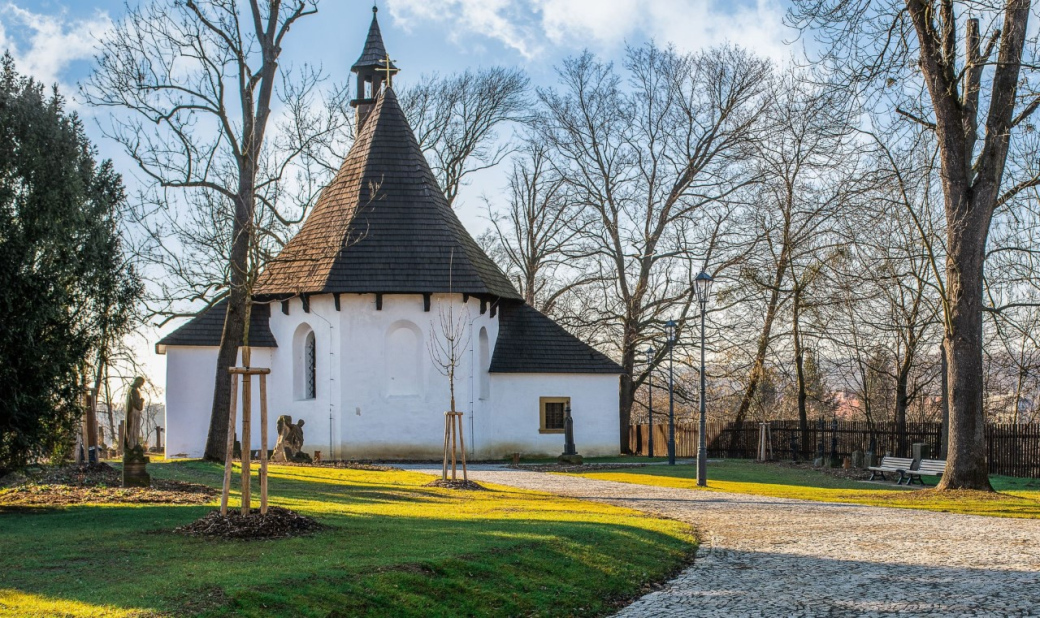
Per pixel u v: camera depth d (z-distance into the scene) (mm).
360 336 33438
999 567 12438
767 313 43344
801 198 42125
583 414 37062
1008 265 37094
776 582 11625
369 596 9617
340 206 35094
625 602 11062
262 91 27859
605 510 17812
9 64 15539
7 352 14758
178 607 8477
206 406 34531
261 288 34531
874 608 10258
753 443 40531
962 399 22859
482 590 10492
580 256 46938
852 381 47438
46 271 15164
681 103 44281
